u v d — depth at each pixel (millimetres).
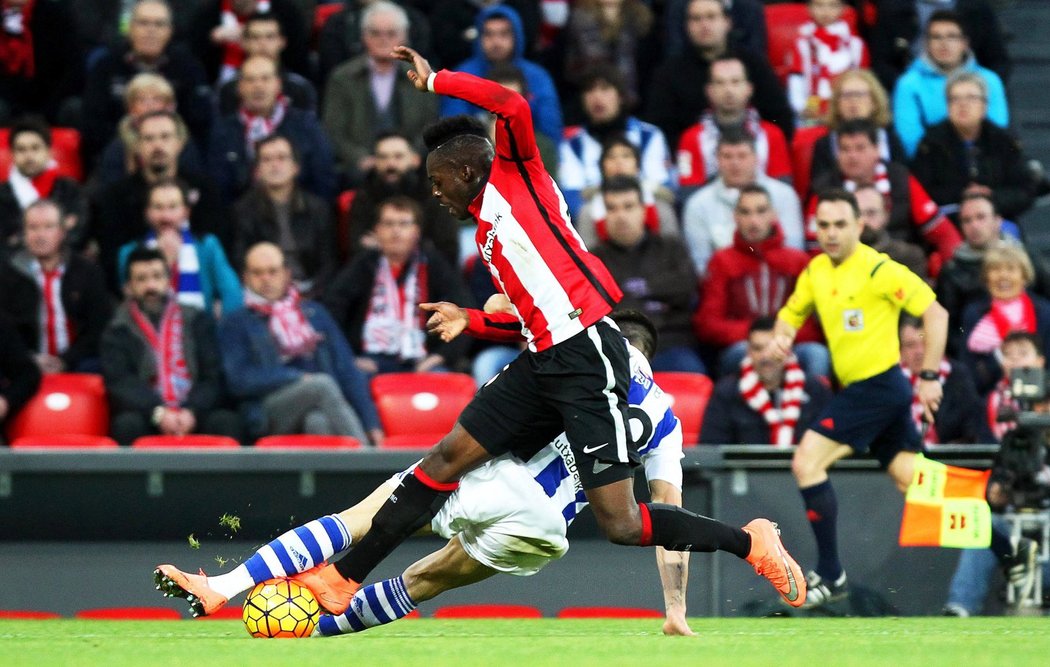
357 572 17547
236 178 35188
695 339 33125
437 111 37219
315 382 29875
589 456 16625
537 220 16734
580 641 17188
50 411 30156
